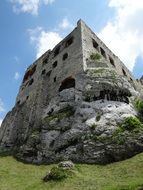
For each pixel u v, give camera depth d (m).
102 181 17.86
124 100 30.41
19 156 28.19
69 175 19.02
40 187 18.27
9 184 20.30
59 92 35.00
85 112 27.84
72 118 28.31
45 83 41.94
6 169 24.48
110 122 25.94
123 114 27.25
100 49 45.38
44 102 37.84
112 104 28.56
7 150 34.91
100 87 30.94
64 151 24.86
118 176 18.50
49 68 44.84
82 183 17.67
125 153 22.61
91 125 25.89
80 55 38.25
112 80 32.22
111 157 22.66
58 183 18.23
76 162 23.03
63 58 42.59
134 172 18.45
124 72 50.84
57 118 29.38
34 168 24.25
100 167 21.56
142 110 29.77
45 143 27.16
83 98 30.28
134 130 24.48
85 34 43.34
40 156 26.09
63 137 26.20
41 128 30.05
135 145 23.05
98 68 35.53
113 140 23.73
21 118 40.19
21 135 36.12
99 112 27.39
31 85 46.88
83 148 23.73
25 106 42.00
